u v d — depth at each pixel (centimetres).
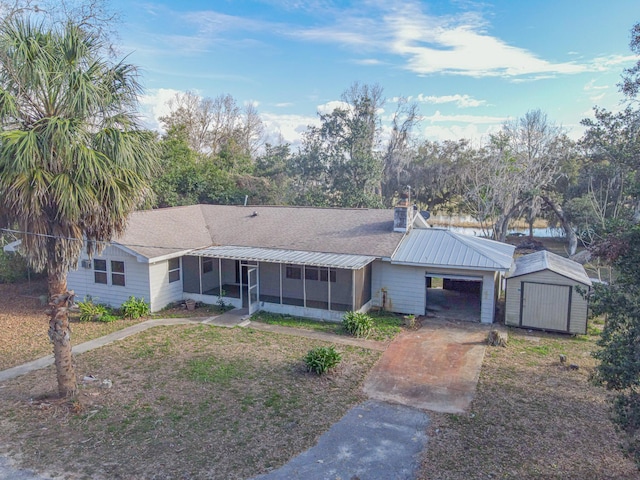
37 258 1045
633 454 755
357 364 1389
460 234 2166
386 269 1978
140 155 1112
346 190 4378
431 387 1227
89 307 1873
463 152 5181
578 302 1664
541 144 4419
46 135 950
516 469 836
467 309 2045
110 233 1131
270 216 2494
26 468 829
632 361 720
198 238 2250
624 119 2711
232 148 5319
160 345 1545
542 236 5284
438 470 838
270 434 966
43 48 995
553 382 1256
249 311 1920
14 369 1334
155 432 965
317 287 2088
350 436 964
